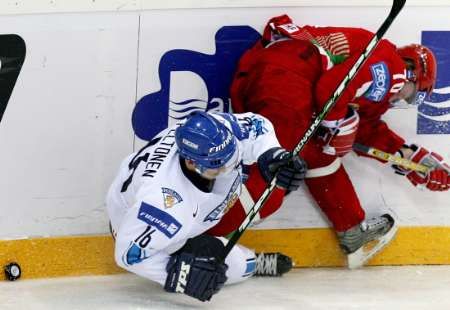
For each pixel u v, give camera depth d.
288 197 14.10
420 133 14.12
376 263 14.57
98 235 13.60
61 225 13.46
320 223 14.27
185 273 10.95
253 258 12.76
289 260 13.56
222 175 10.70
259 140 11.12
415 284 13.22
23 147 13.08
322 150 13.27
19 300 11.93
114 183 11.91
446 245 14.58
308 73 12.63
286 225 14.18
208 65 13.31
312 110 12.81
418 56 12.99
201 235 11.48
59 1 12.63
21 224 13.34
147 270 11.08
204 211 11.18
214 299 11.84
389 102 13.25
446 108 14.06
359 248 14.03
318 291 12.52
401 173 14.05
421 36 13.70
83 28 12.81
